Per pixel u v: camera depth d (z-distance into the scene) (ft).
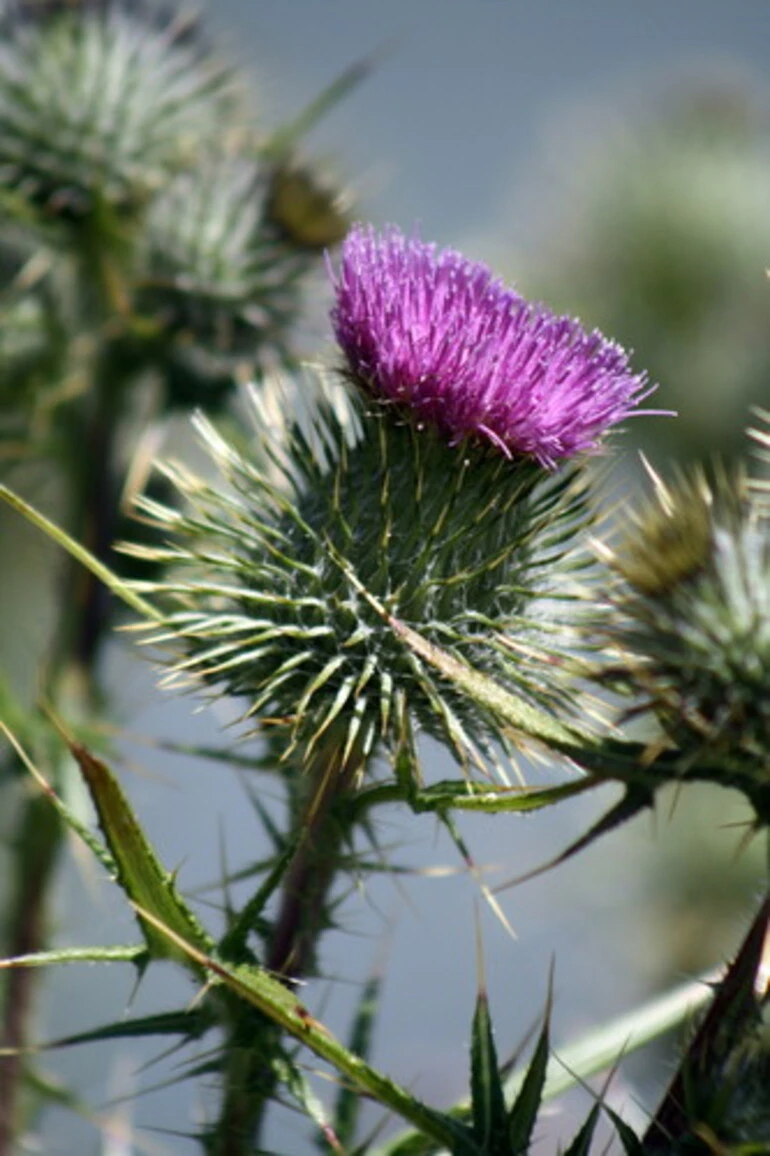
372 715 21.53
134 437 34.12
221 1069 21.07
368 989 22.70
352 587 21.81
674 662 17.95
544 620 22.80
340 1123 22.27
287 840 22.04
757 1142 17.34
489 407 21.98
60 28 35.83
